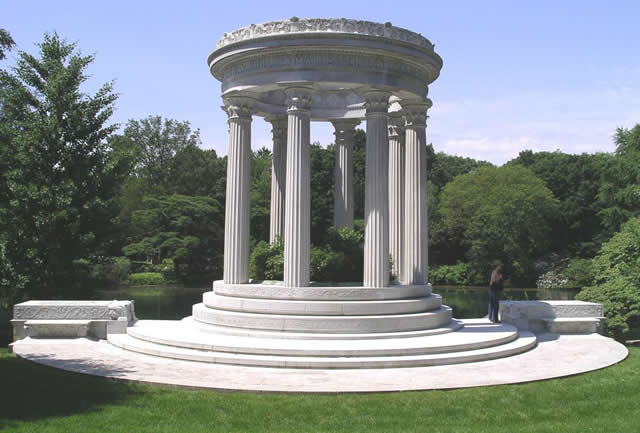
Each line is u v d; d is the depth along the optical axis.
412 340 26.80
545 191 103.62
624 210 82.25
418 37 30.34
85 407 18.34
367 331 27.39
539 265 106.88
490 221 102.62
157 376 21.88
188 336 27.34
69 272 41.75
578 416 18.05
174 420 17.22
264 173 114.56
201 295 81.75
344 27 28.62
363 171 91.44
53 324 30.33
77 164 41.09
